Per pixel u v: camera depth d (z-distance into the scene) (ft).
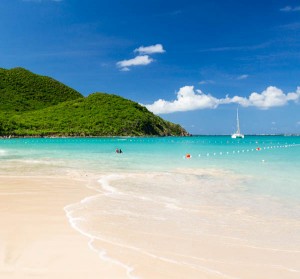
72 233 26.04
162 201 39.83
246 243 24.97
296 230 28.40
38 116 475.72
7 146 197.06
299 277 19.30
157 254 22.17
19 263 19.95
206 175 65.26
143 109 551.18
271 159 107.76
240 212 34.60
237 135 444.96
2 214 31.71
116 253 21.99
